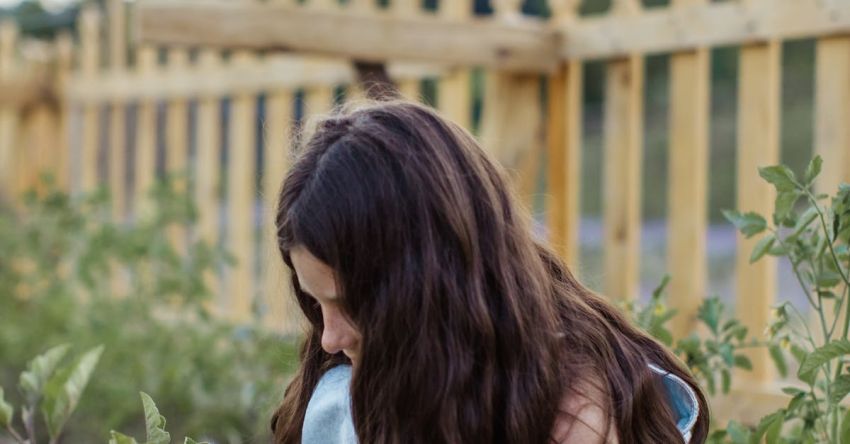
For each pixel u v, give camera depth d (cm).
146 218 336
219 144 431
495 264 115
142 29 276
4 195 518
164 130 473
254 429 285
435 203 112
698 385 132
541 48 299
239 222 419
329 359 147
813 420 146
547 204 308
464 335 112
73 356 318
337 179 112
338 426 141
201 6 278
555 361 115
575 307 125
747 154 257
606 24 290
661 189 1184
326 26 282
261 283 412
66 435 324
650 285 679
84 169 497
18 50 514
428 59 289
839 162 240
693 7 267
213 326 312
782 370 163
